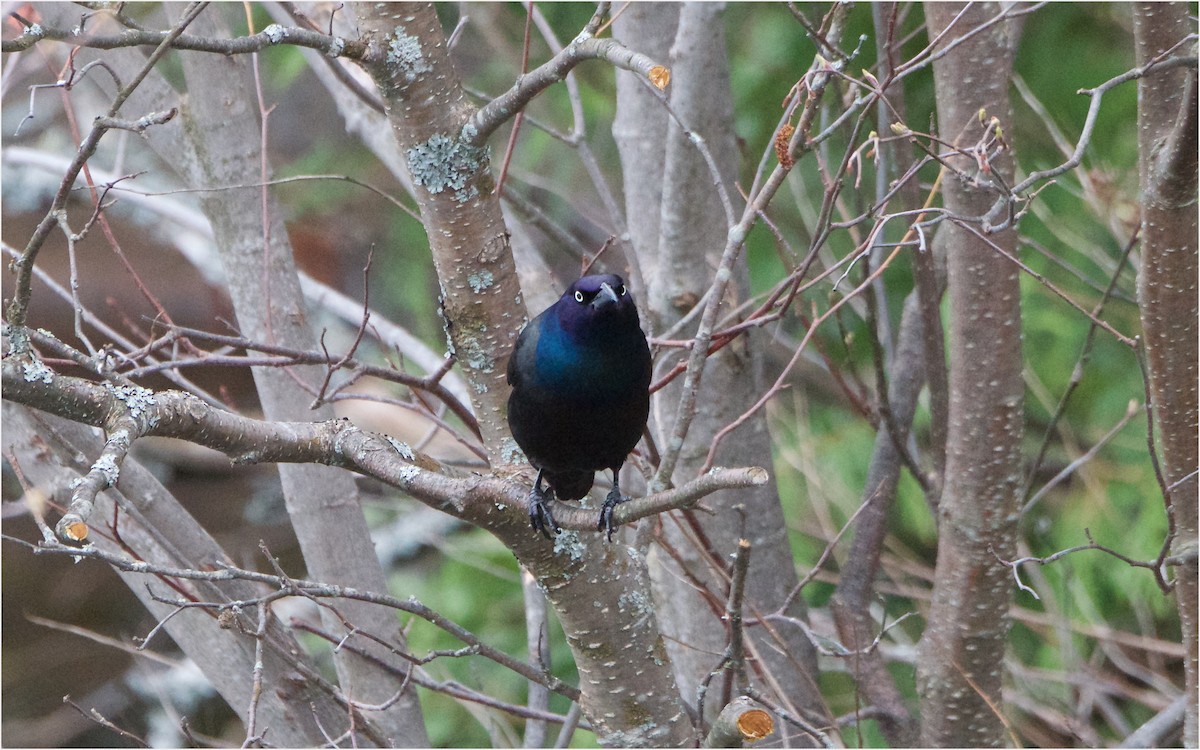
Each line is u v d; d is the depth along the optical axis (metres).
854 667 9.98
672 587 11.52
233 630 8.40
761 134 16.03
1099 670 13.12
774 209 16.17
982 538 9.16
